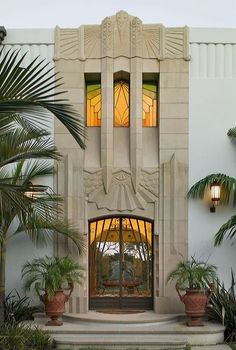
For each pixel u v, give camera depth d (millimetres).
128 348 9781
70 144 12039
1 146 8172
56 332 10336
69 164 11938
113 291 12336
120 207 11977
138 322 10852
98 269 12367
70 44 12211
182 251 11859
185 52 12141
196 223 11938
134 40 12070
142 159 12094
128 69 12117
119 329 10445
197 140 12070
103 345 9852
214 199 11695
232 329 10742
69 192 11875
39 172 11289
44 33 12281
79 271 11492
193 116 12117
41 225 10430
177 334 10320
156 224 11953
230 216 11914
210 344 10273
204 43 12258
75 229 11695
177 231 11906
